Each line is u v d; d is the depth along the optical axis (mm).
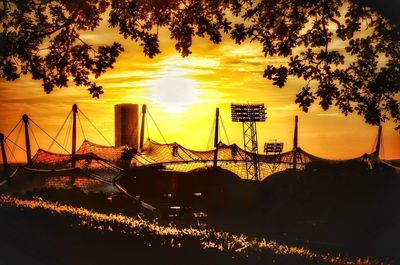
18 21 21922
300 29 21969
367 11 21141
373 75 22625
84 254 14266
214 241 18672
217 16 22062
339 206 48250
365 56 22031
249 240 22641
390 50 21922
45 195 38156
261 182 61438
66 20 22297
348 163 54500
